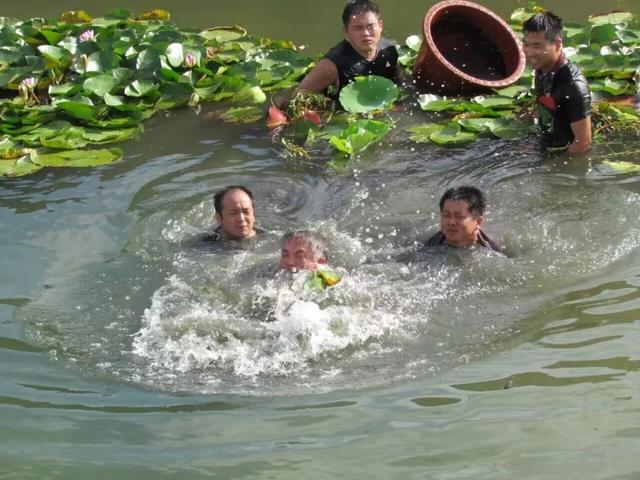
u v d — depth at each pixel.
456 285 5.66
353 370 4.96
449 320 5.35
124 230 6.49
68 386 4.90
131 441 4.47
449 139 7.69
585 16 10.50
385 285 5.66
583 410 4.56
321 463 4.27
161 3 11.48
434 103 8.35
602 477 4.12
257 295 5.55
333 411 4.64
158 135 8.04
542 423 4.48
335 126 8.09
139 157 7.64
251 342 5.17
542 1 11.02
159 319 5.40
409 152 7.58
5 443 4.48
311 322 5.25
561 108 7.47
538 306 5.46
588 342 5.10
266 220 6.61
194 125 8.23
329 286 5.60
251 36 10.11
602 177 7.01
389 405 4.66
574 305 5.45
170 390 4.85
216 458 4.33
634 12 10.55
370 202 6.80
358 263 5.93
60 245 6.31
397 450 4.34
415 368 4.96
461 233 5.96
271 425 4.55
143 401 4.77
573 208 6.55
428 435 4.43
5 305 5.63
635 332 5.16
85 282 5.84
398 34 10.18
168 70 8.77
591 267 5.82
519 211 6.56
